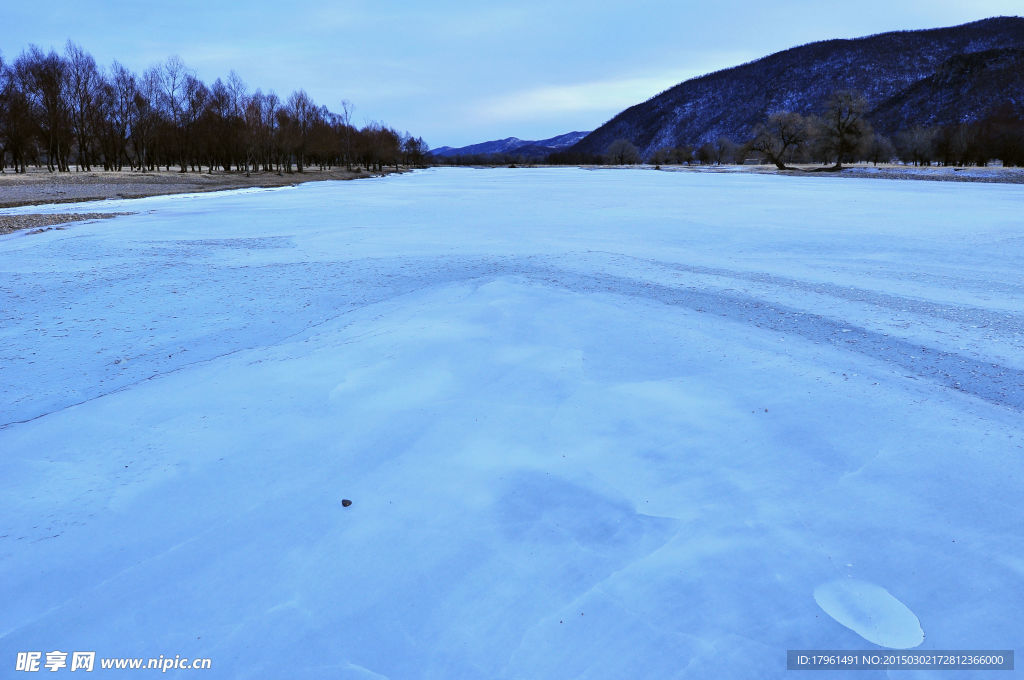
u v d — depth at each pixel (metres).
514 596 3.60
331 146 89.62
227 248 16.81
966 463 4.91
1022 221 22.59
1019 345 8.01
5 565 3.94
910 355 7.62
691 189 47.22
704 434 5.50
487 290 10.79
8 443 5.66
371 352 7.75
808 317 9.36
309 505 4.55
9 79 63.69
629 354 7.56
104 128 69.25
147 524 4.36
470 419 5.88
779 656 3.11
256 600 3.61
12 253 16.14
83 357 8.08
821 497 4.49
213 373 7.28
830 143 83.81
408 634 3.34
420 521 4.34
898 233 19.36
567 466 5.00
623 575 3.74
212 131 73.56
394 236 19.08
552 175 94.12
